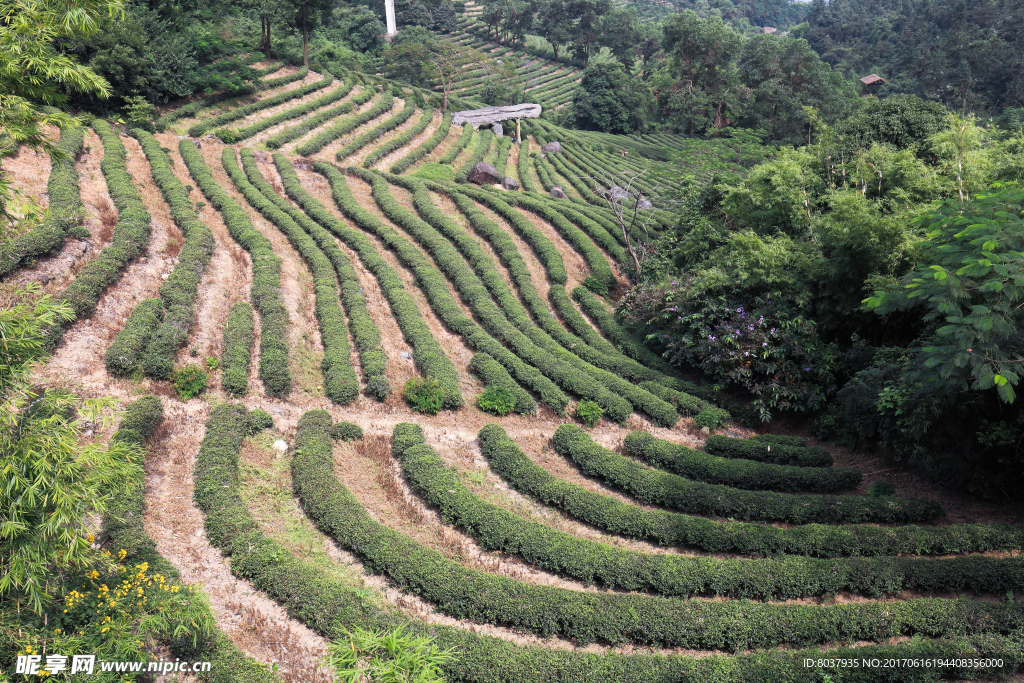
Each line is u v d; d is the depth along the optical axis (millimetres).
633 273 36500
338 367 25031
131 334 23203
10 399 11930
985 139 27938
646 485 19891
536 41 134500
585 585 16562
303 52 62094
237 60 52625
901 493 19984
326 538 17391
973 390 17703
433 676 10086
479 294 31922
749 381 25000
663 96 95938
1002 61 92062
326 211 37938
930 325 20594
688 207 36875
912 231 22219
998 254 15359
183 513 17297
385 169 48438
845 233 23344
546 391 25172
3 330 11305
